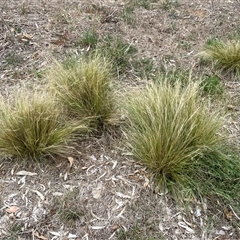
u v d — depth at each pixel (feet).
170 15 8.32
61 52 6.89
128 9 8.29
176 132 4.64
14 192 4.57
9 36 7.11
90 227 4.30
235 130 5.57
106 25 7.74
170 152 4.62
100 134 5.28
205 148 4.70
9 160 4.86
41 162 4.85
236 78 6.68
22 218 4.33
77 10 8.09
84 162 4.92
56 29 7.45
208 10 8.64
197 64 6.93
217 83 6.43
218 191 4.64
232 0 9.05
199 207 4.55
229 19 8.36
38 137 4.76
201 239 4.32
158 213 4.46
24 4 8.05
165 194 4.60
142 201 4.53
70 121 5.13
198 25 8.09
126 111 5.25
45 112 4.85
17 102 5.00
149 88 5.38
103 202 4.51
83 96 5.26
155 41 7.49
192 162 4.69
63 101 5.26
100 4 8.38
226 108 5.95
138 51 7.13
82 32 7.45
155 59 6.98
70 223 4.31
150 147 4.71
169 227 4.36
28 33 7.25
